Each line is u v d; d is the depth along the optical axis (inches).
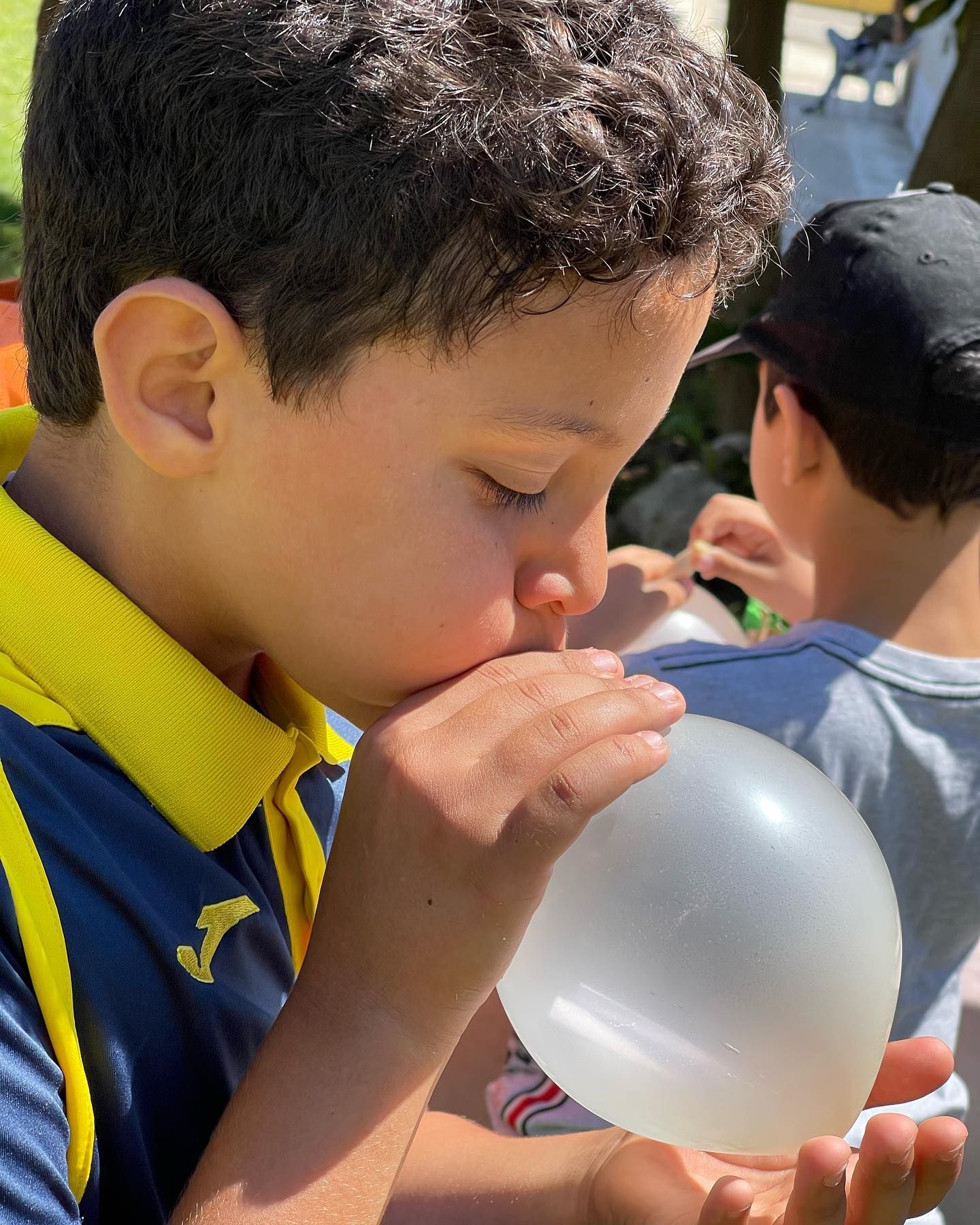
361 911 38.7
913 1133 40.5
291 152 35.5
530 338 35.6
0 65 155.3
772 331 83.3
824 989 39.7
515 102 34.7
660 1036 39.8
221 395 37.5
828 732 73.2
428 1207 53.7
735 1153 42.1
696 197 36.6
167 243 37.6
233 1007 41.9
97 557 41.8
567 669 41.6
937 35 273.6
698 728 44.9
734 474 154.3
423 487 37.3
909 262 76.1
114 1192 38.7
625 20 38.6
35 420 48.5
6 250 93.1
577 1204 51.7
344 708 43.2
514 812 36.8
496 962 38.0
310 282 35.6
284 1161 36.8
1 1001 34.3
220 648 43.8
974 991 102.3
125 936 38.3
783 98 102.7
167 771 40.9
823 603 81.2
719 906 39.4
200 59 36.4
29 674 40.7
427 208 34.4
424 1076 38.6
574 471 39.6
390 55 35.3
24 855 36.3
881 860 44.9
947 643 77.3
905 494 75.8
